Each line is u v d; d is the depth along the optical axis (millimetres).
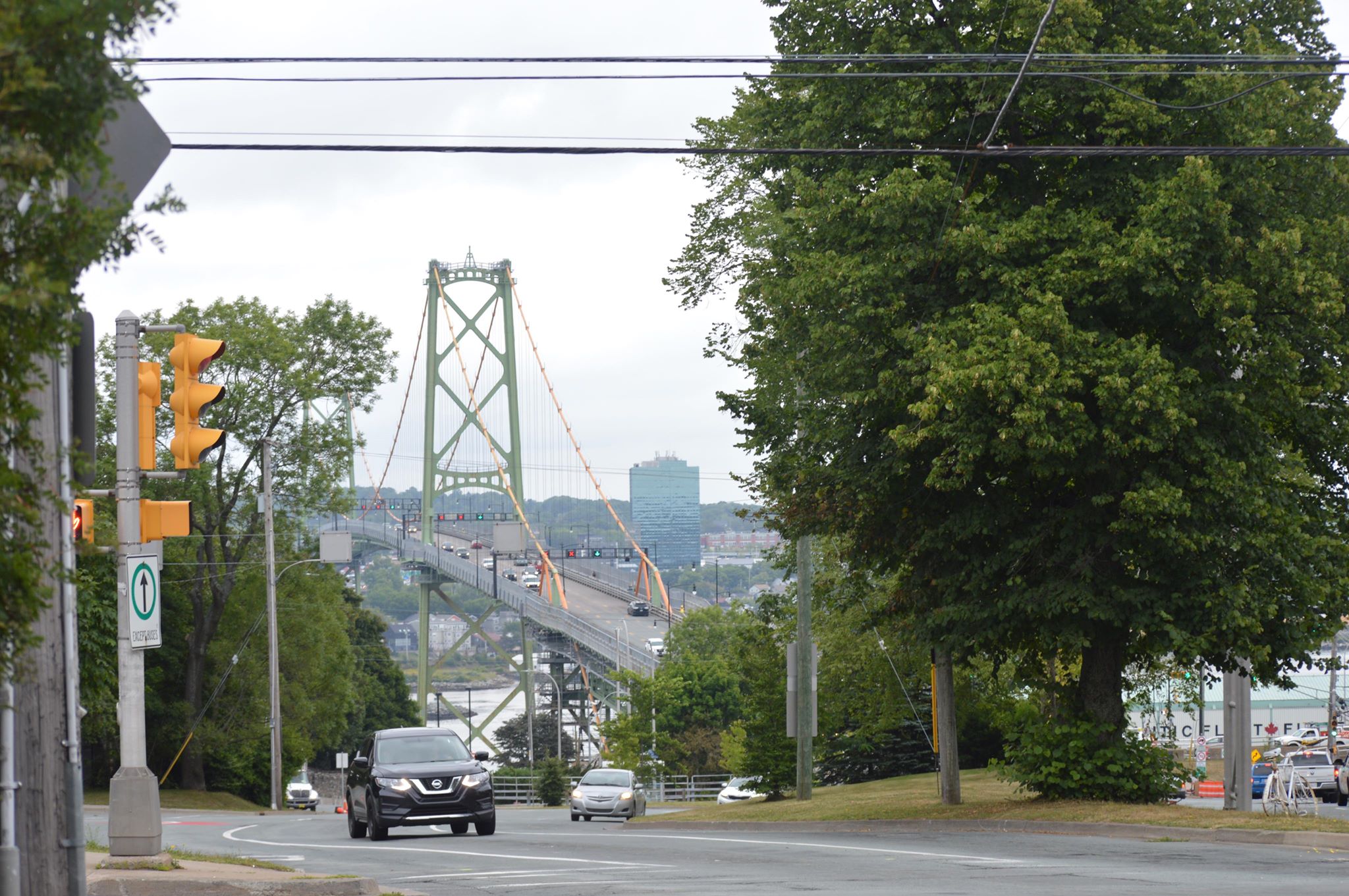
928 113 53938
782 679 106500
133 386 32812
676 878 34344
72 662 18609
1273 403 51719
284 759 149625
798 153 35719
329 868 38406
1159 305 51094
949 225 52500
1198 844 44375
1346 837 42094
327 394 140875
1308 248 52000
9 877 16812
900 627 68875
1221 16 54594
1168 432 48406
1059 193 55062
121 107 16906
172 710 135750
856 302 52500
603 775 97938
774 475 63125
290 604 143375
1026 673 64625
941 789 69375
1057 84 51469
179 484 130000
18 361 11453
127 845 32594
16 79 10508
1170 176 51656
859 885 31766
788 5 57906
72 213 11398
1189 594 52500
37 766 18109
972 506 55125
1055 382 47625
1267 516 50750
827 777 127812
